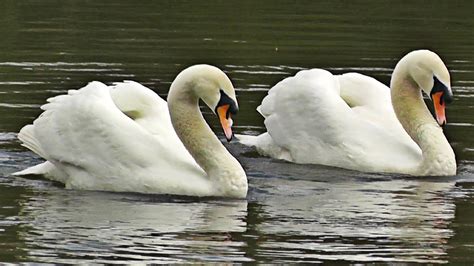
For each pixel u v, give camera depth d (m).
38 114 19.42
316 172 17.52
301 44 25.86
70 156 15.92
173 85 15.88
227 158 15.75
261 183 16.66
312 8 30.75
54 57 23.78
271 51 25.02
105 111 15.91
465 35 27.20
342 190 16.34
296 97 18.33
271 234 14.01
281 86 18.62
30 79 21.81
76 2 30.61
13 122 18.95
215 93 15.62
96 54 24.16
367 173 17.53
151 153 15.77
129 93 16.42
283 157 18.39
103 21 28.05
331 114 17.98
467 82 22.38
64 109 16.16
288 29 27.61
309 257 13.16
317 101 18.12
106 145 15.79
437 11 30.52
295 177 17.12
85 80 21.83
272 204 15.42
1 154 17.47
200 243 13.57
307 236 13.98
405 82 17.91
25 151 17.69
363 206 15.45
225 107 15.64
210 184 15.68
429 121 17.72
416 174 17.39
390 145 17.83
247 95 21.27
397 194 16.20
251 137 18.97
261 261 12.97
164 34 26.56
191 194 15.61
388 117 18.20
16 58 23.61
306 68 23.47
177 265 12.75
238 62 23.89
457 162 17.97
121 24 27.75
